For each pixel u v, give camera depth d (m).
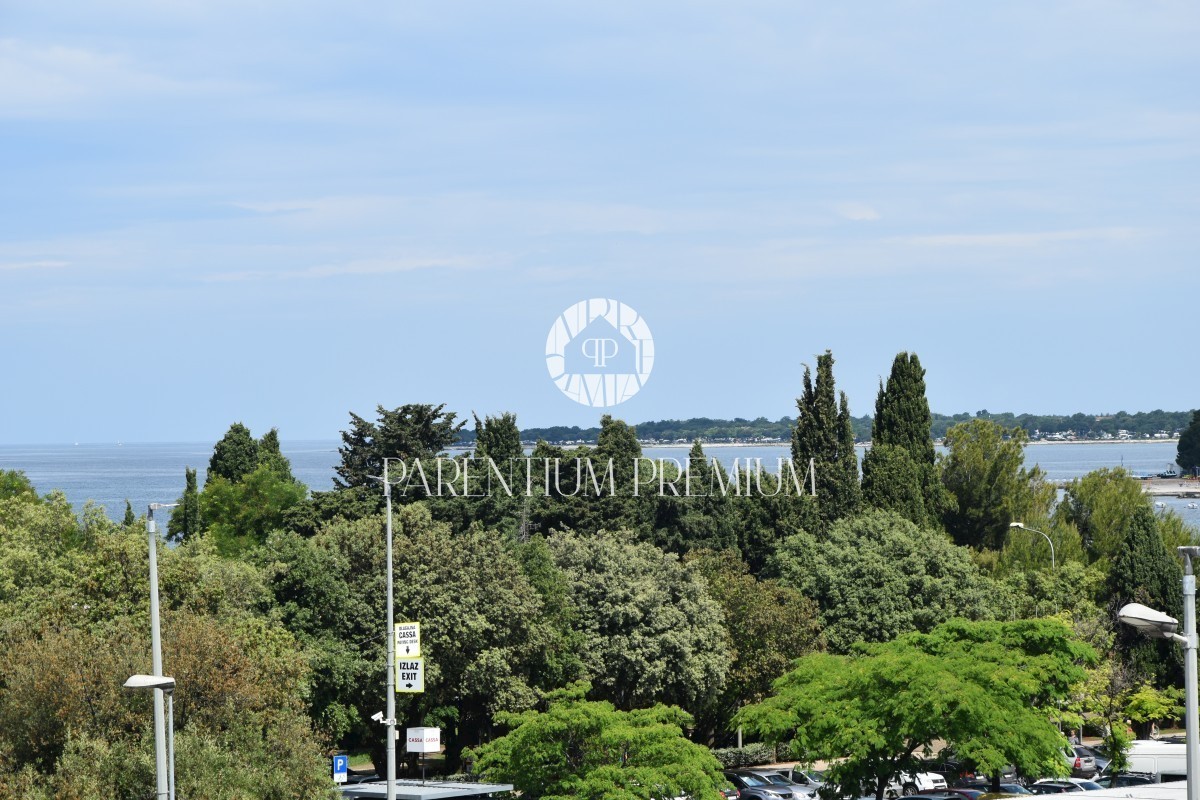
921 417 106.06
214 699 43.19
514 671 67.31
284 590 62.69
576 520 92.62
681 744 47.00
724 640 73.81
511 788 50.41
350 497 90.12
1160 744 57.38
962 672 50.31
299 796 42.81
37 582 57.06
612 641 70.38
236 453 121.81
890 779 54.47
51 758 40.38
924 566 82.31
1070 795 38.34
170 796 35.62
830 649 80.56
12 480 103.56
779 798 59.34
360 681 62.09
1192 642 24.55
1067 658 53.31
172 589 53.12
